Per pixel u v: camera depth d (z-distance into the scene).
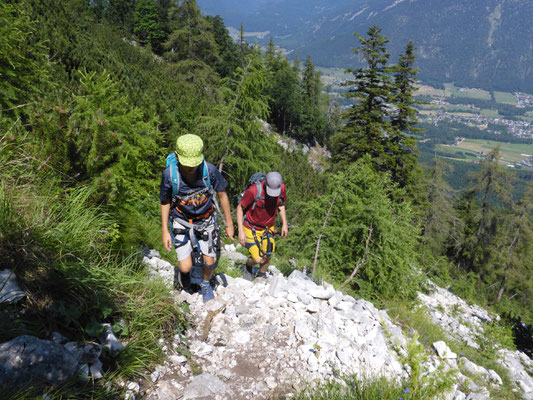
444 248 35.88
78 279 2.38
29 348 1.87
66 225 2.78
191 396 2.46
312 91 84.25
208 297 3.61
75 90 13.65
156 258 4.20
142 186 4.93
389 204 8.70
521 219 30.33
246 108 13.14
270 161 14.65
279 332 3.48
